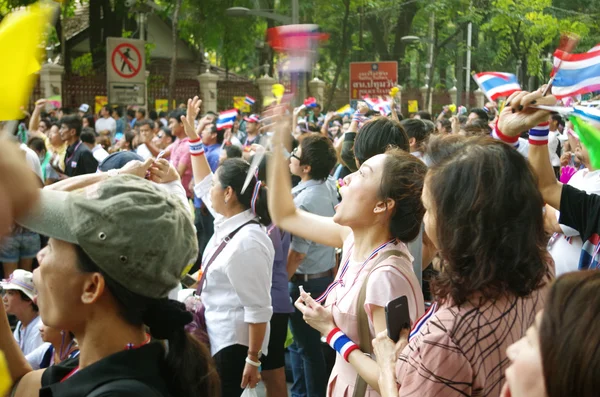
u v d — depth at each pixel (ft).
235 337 12.32
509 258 6.30
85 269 5.35
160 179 10.39
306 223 10.29
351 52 97.50
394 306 7.57
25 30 3.71
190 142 14.58
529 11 76.23
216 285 12.51
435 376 6.18
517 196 6.36
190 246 5.70
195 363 5.76
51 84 73.00
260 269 12.25
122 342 5.52
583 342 3.84
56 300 5.44
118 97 45.21
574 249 11.73
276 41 8.44
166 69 109.09
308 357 15.21
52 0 3.94
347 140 17.37
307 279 15.84
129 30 92.17
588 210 8.96
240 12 56.85
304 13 74.08
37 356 10.53
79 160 26.91
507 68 99.60
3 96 3.65
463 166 6.48
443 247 6.50
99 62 84.53
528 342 4.25
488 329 6.23
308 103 41.52
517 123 8.78
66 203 5.30
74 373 5.41
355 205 9.04
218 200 12.67
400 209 8.92
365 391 8.56
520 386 4.19
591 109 8.35
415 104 81.46
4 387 4.98
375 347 7.49
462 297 6.34
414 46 103.60
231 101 96.07
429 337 6.28
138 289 5.33
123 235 5.18
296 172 15.76
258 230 12.51
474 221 6.32
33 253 21.72
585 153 12.11
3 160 3.63
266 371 14.62
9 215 3.65
